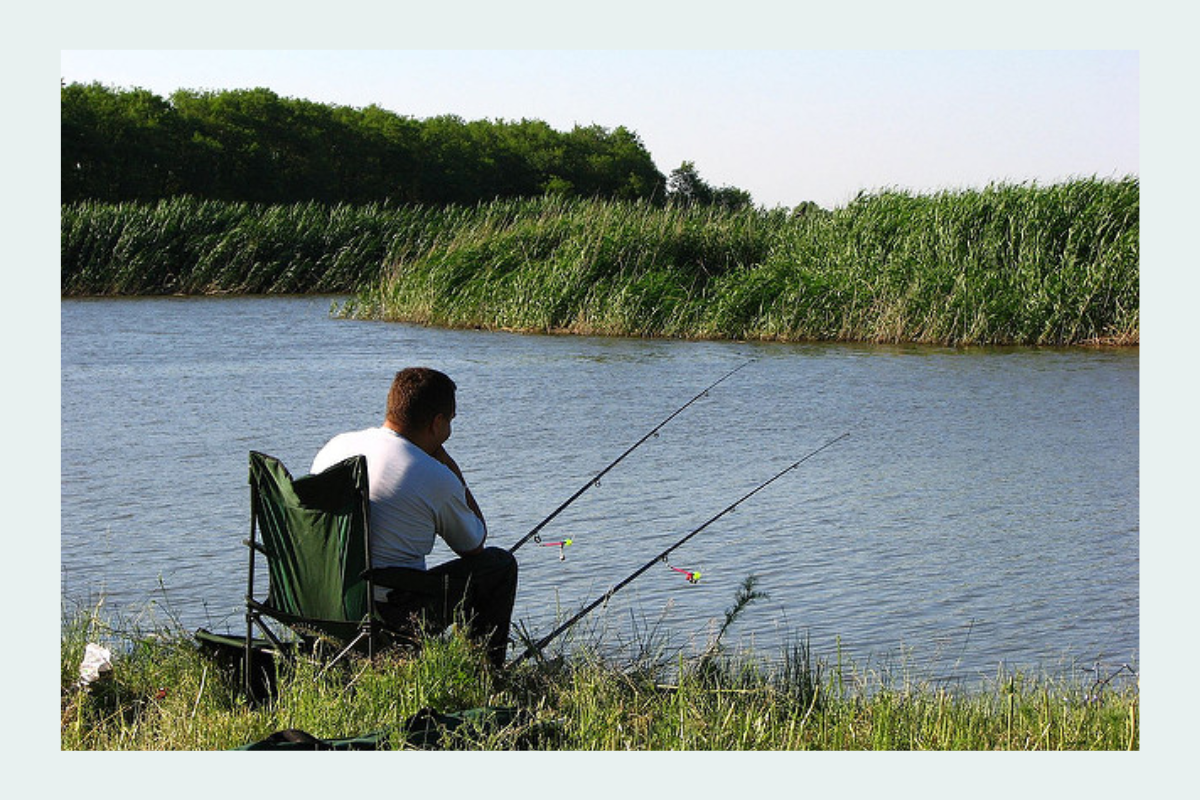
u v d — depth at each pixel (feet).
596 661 21.57
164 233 142.82
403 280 109.91
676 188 268.00
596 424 54.80
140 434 51.70
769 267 97.50
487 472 44.60
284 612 20.33
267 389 64.49
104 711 20.18
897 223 97.30
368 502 19.57
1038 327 86.28
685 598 29.99
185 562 32.83
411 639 20.13
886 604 29.68
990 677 24.57
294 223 149.69
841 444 50.29
